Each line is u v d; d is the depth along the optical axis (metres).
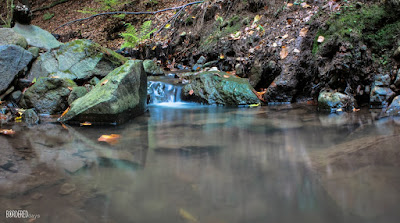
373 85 4.25
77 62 5.92
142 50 10.70
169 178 1.99
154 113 4.90
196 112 4.84
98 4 15.27
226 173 2.04
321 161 2.16
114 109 3.99
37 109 5.00
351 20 4.67
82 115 4.11
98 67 6.03
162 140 3.06
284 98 5.28
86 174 2.11
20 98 5.21
